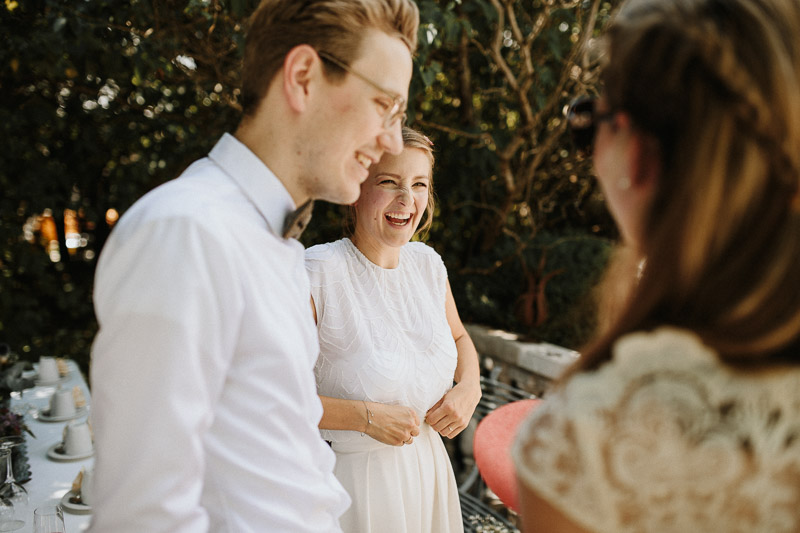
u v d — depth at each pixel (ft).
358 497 5.29
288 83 3.28
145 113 17.61
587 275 14.52
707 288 1.97
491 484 5.68
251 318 3.08
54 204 17.75
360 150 3.48
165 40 13.24
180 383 2.70
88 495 6.23
